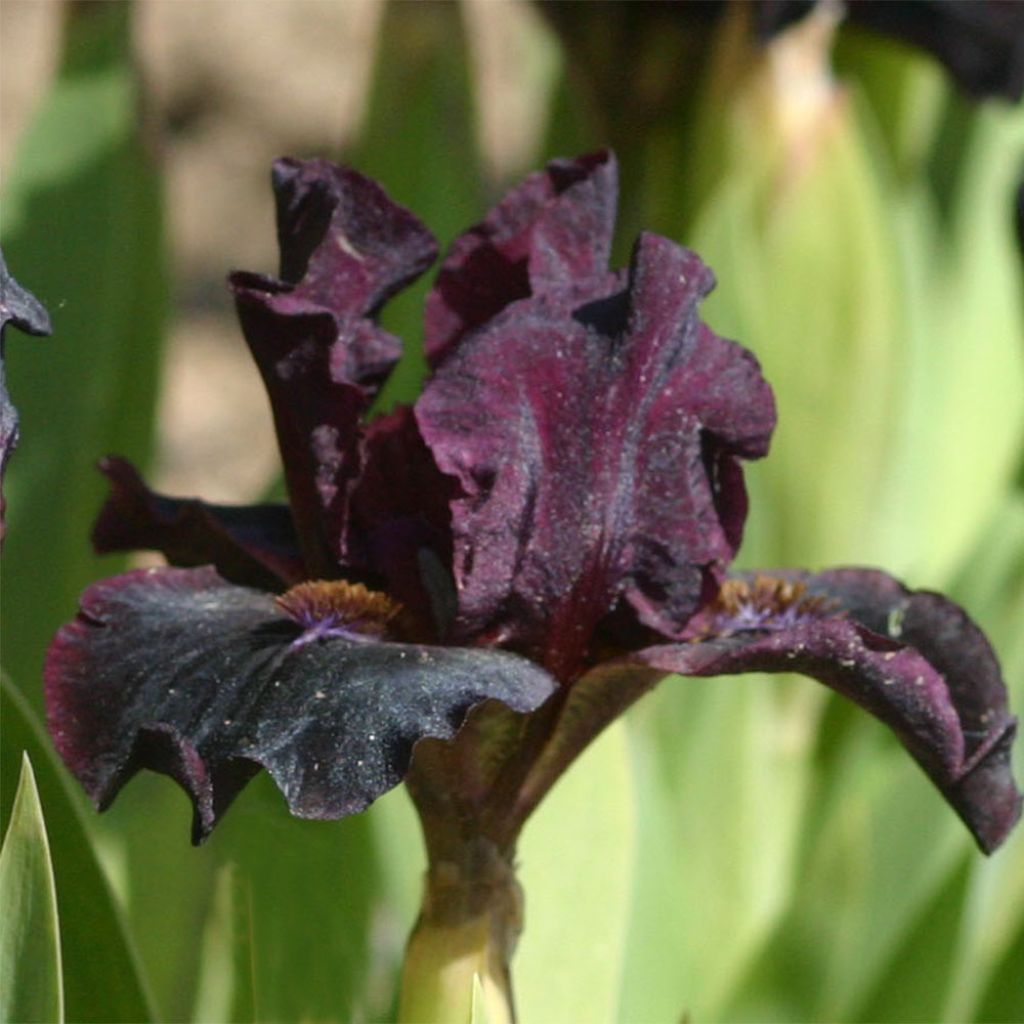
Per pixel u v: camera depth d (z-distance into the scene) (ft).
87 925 2.19
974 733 2.18
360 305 2.19
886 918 2.51
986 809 2.14
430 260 2.19
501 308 2.21
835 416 2.71
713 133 2.71
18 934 2.08
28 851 2.08
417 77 2.69
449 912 2.16
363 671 2.10
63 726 2.10
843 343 2.70
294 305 2.15
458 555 2.12
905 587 2.24
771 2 2.63
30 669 2.52
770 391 2.16
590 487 2.14
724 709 2.58
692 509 2.15
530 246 2.19
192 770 2.06
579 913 2.34
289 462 2.17
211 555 2.21
